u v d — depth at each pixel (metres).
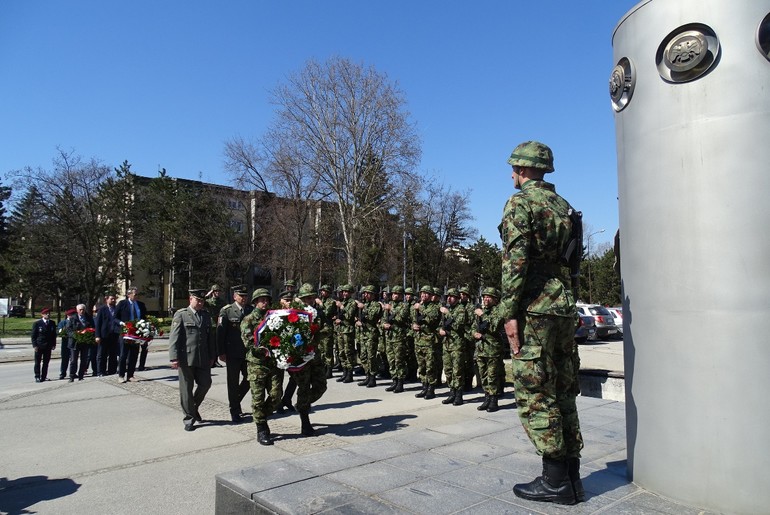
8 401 9.51
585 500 3.09
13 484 5.24
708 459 2.96
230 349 7.83
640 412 3.34
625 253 3.54
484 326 8.27
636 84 3.43
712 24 3.08
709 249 3.02
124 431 7.29
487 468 3.73
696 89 3.12
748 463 2.85
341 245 33.34
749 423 2.86
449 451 4.19
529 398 3.06
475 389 10.60
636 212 3.41
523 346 3.08
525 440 4.57
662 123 3.25
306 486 3.36
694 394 3.03
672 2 3.23
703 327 3.01
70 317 13.27
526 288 3.12
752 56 2.99
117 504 4.71
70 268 35.00
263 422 6.59
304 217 32.16
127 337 11.64
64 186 32.72
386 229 30.95
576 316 3.19
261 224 33.94
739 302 2.92
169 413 8.45
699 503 2.97
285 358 6.34
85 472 5.58
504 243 3.12
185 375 7.31
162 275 42.78
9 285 42.06
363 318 11.17
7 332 32.03
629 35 3.50
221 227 37.28
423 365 9.72
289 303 8.22
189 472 5.55
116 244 36.19
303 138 29.41
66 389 10.79
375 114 29.00
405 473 3.61
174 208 37.12
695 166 3.09
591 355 18.42
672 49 3.21
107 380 11.99
